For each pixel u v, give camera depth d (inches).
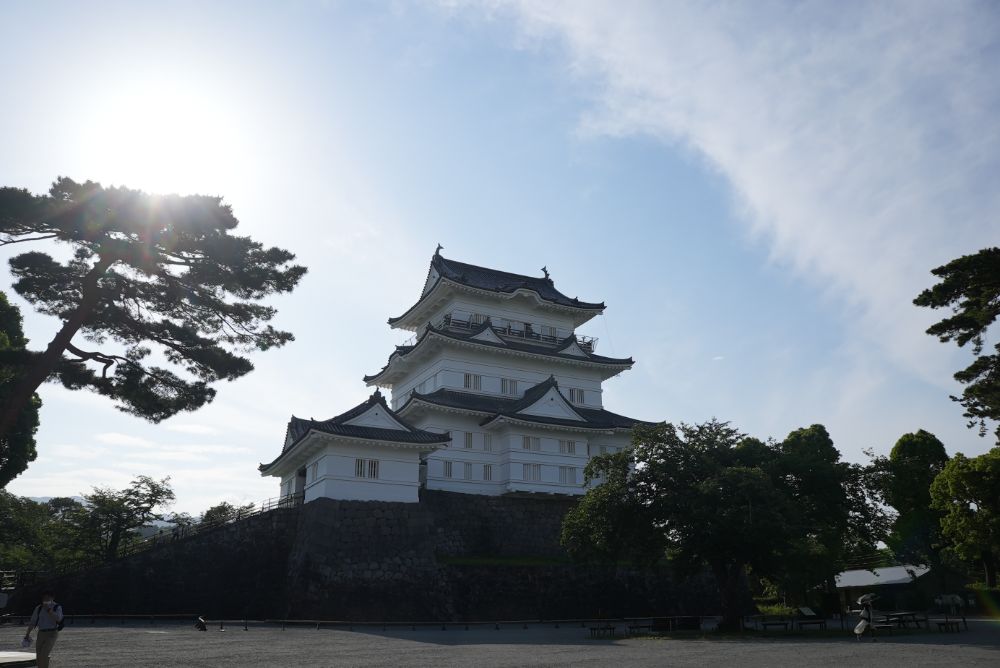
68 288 1200.2
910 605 2447.1
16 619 1541.6
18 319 1911.9
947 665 789.9
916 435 2989.7
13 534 2610.7
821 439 2714.1
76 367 1207.6
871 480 1619.1
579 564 1706.4
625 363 2709.2
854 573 2699.3
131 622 1605.6
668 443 1571.1
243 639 1219.9
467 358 2512.3
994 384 1201.4
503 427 2313.0
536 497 2261.3
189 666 805.2
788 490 1606.8
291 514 1941.4
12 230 1123.9
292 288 1275.8
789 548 1446.9
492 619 1851.6
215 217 1213.7
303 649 1047.6
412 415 2361.0
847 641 1179.3
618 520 1528.1
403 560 1845.5
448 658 928.9
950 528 2333.9
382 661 884.0
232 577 1806.1
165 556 1759.4
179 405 1251.8
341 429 1898.4
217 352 1251.2
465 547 2089.1
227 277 1226.6
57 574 1787.6
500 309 2775.6
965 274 1142.3
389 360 2805.1
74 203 1114.1
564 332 2896.2
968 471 2210.9
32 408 1905.8
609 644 1184.8
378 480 1931.6
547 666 823.7
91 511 2551.7
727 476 1406.3
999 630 1368.1
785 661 866.8
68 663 824.9
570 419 2380.7
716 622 1918.1
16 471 1888.5
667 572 2155.5
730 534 1395.2
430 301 2770.7
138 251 1167.0
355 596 1744.6
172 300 1222.3
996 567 2645.2
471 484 2268.7
